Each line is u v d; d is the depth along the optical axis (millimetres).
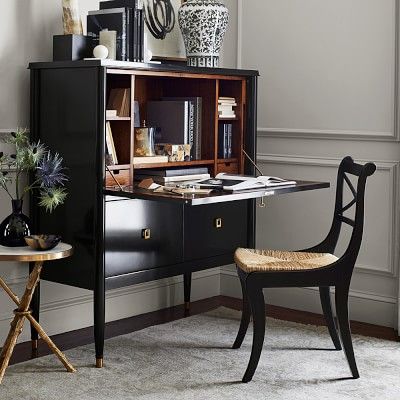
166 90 4438
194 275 4852
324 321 4422
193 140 4203
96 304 3527
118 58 3729
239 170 4387
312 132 4527
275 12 4664
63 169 3621
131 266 3656
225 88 4410
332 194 4512
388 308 4367
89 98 3486
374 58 4301
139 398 3186
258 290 3387
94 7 4086
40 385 3316
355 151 4406
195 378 3428
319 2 4484
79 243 3592
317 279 3398
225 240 4152
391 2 4219
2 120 3721
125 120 3689
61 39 3709
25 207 3859
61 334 4094
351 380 3432
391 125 4258
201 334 4086
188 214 3930
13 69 3748
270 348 3881
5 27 3705
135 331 4145
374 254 4391
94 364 3588
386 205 4320
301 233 4664
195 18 4246
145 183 3617
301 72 4582
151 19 4367
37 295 3828
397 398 3227
